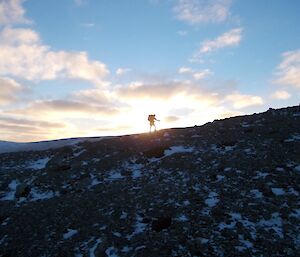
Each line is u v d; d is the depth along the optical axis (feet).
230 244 45.01
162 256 44.32
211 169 67.05
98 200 63.10
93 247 48.98
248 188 58.23
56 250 49.90
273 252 42.73
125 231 51.44
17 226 58.59
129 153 85.20
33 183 77.36
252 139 77.97
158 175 69.56
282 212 50.60
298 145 69.67
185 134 92.79
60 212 61.11
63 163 86.17
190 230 49.03
